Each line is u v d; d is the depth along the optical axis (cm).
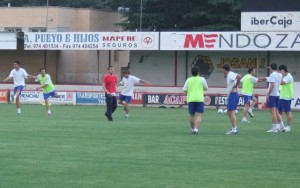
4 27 12650
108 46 9000
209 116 6244
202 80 4172
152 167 2758
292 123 5397
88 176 2523
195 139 3850
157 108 7706
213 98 7925
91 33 9062
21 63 10669
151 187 2325
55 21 12312
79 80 11500
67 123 4953
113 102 5309
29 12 12525
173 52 9169
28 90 8481
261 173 2636
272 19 8344
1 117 5616
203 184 2389
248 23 8444
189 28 12275
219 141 3756
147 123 5075
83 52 11575
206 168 2748
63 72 11256
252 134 4241
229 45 8438
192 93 4153
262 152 3278
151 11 12581
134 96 8212
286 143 3697
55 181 2416
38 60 10644
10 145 3434
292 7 8262
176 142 3669
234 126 4234
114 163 2852
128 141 3688
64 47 9181
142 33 8831
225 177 2538
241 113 6856
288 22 8288
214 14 11950
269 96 4444
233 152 3269
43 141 3634
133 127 4653
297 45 8175
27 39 9300
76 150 3259
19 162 2847
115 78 5328
